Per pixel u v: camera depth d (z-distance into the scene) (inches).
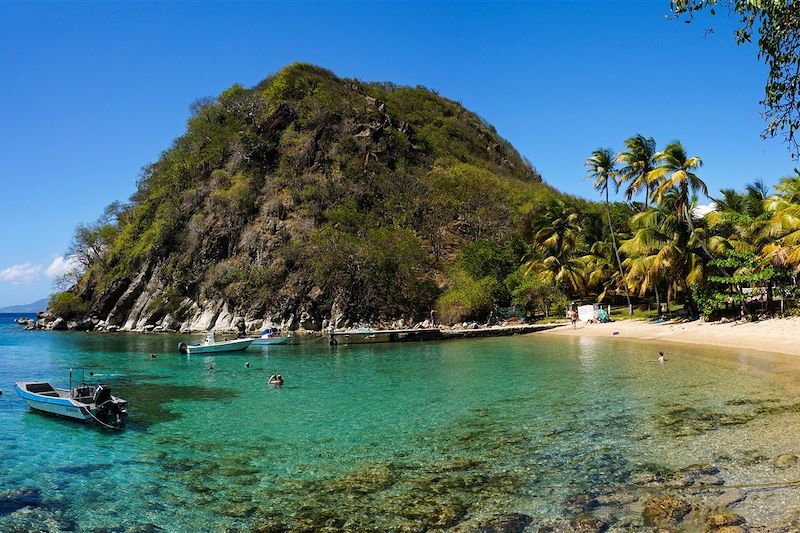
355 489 443.5
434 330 1995.6
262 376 1169.4
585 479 433.1
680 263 1600.6
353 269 2738.7
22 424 715.4
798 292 1424.7
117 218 3895.2
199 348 1680.6
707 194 1614.2
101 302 3277.6
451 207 3321.9
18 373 1289.4
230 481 478.0
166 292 3088.1
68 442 624.7
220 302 2915.8
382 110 4094.5
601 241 2596.0
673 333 1555.1
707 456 467.2
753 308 1683.1
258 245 3073.3
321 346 1866.4
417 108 4781.0
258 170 3563.0
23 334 2933.1
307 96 3986.2
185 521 394.6
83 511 419.8
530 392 836.6
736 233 1704.0
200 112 4195.4
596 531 334.6
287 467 512.7
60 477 502.0
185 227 3376.0
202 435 648.4
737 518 333.4
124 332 2979.8
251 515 399.5
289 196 3316.9
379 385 991.6
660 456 477.4
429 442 579.2
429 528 358.3
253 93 4284.0
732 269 1585.9
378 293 2701.8
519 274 2546.8
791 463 429.7
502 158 4813.0
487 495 412.5
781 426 544.4
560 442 545.0
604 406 699.4
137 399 903.1
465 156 4247.0
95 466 533.6
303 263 2837.1
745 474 415.5
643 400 719.1
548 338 1793.8
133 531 381.7
